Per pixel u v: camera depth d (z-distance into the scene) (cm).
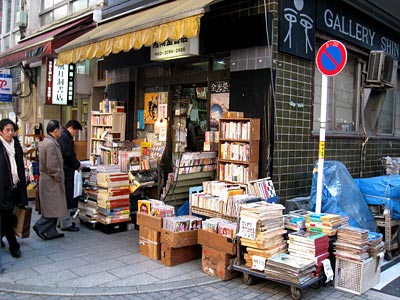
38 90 1376
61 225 708
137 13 852
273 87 657
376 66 865
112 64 954
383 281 511
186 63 823
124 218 708
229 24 693
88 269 524
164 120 864
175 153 845
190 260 567
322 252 468
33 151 1064
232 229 494
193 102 815
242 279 504
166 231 541
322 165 557
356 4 850
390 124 1127
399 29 1050
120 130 905
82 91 1138
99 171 707
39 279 486
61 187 648
